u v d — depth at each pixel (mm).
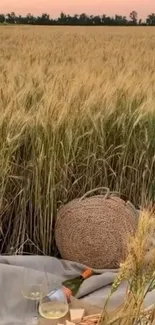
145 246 1296
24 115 2984
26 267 2539
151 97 3443
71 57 4582
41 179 2967
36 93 3346
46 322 1881
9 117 2953
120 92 3461
